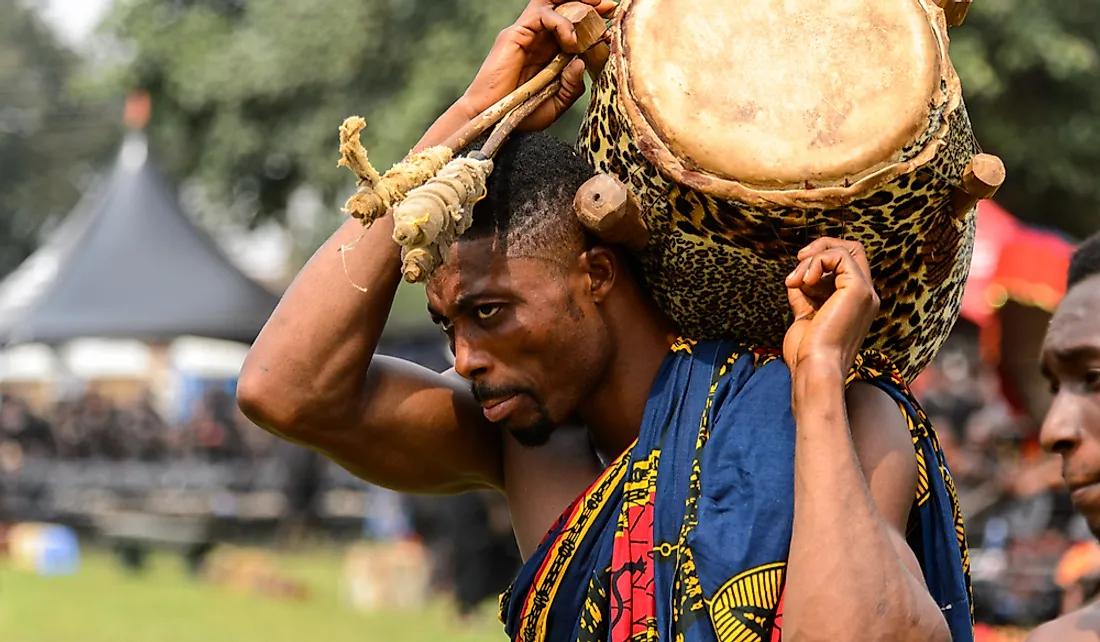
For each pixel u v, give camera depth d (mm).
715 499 2438
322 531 21141
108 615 14094
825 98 2428
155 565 18938
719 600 2371
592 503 2688
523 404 2662
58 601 15000
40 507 20984
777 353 2670
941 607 2543
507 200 2598
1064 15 20609
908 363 2719
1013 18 19156
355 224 2906
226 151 22828
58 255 22812
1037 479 9672
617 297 2711
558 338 2631
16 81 49844
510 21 19094
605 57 2736
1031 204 21938
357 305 2836
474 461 3146
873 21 2486
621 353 2732
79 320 20969
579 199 2543
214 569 17375
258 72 21578
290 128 22109
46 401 29141
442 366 19266
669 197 2531
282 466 20547
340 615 14578
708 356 2652
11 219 49656
